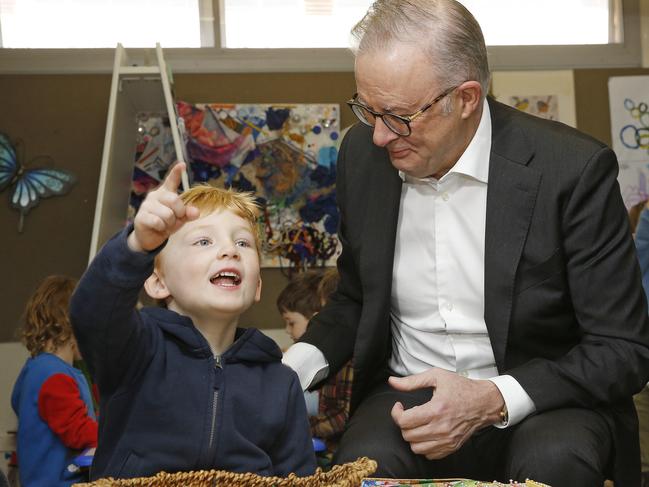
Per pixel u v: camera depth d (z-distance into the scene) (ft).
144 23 11.99
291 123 11.94
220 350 4.36
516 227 4.98
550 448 4.45
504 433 5.03
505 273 4.94
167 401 4.03
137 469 3.98
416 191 5.32
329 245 11.85
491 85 12.28
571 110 12.31
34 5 11.86
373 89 4.76
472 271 5.17
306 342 5.53
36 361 8.68
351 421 5.16
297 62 12.05
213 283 4.23
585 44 12.44
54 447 8.33
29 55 11.81
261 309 11.75
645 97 12.36
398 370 5.52
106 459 4.06
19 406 8.64
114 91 9.81
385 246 5.28
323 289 9.25
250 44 12.09
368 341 5.29
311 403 8.38
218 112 11.82
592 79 12.39
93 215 11.73
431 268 5.27
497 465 5.07
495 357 5.03
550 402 4.71
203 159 11.70
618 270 4.95
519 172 5.02
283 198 11.85
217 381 4.16
